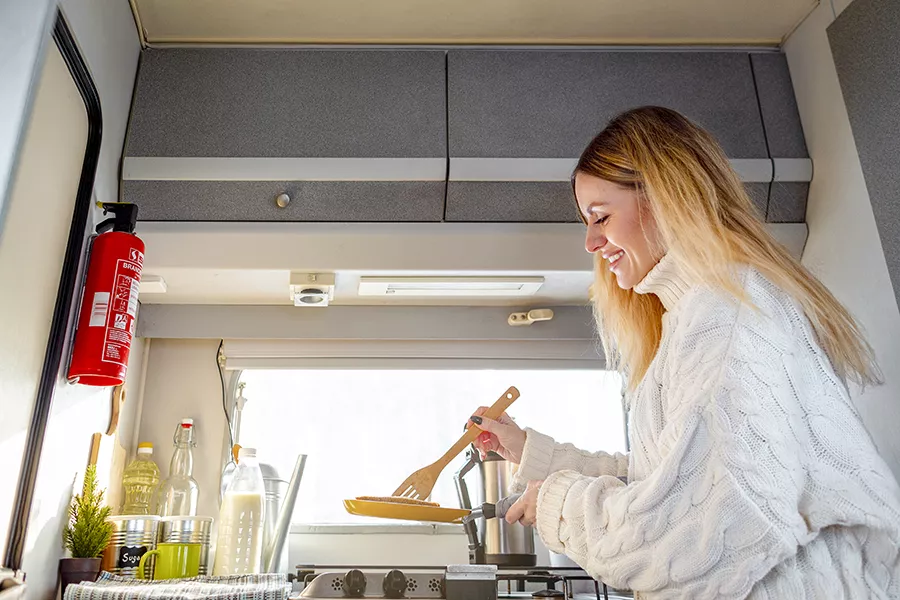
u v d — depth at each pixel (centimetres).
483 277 175
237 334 185
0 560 107
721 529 74
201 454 183
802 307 88
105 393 154
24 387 112
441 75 175
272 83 170
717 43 185
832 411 81
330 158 163
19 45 104
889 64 151
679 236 93
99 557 132
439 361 191
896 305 146
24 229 108
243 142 164
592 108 174
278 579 131
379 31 177
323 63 174
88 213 134
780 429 75
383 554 186
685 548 76
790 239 174
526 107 172
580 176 111
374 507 138
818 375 83
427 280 174
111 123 153
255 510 156
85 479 135
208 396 187
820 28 172
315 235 164
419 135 168
